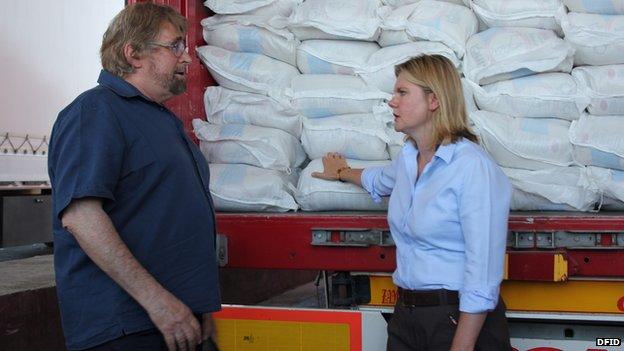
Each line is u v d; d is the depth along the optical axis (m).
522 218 2.57
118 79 2.16
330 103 3.15
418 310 2.33
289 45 3.24
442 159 2.28
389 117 3.08
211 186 3.08
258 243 2.83
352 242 2.73
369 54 3.17
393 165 2.78
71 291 2.09
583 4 2.94
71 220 1.97
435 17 3.06
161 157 2.12
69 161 1.99
